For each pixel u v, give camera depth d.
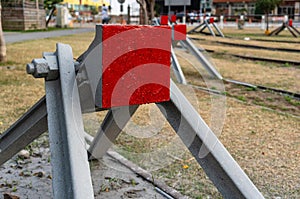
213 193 2.55
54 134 1.66
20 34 18.83
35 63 1.66
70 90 1.70
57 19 27.97
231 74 7.51
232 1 42.94
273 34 20.03
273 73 7.72
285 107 5.06
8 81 6.21
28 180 2.72
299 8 39.44
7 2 22.56
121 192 2.57
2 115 4.24
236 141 3.54
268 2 27.72
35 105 1.88
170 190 2.58
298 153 3.25
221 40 15.66
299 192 2.56
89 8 46.25
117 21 26.58
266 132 3.84
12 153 2.21
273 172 2.87
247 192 1.78
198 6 38.09
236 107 4.88
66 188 1.55
